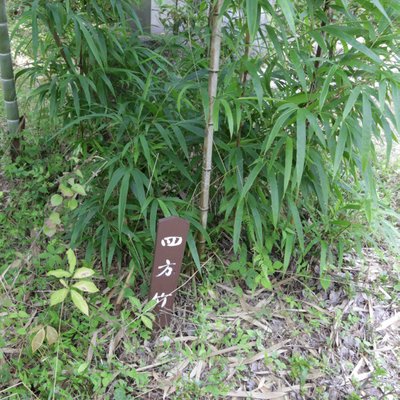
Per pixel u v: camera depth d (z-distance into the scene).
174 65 2.25
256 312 1.94
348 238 2.23
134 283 1.98
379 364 1.82
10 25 2.69
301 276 2.11
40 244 2.08
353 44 1.38
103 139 2.31
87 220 1.83
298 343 1.87
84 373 1.59
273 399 1.67
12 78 2.42
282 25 1.47
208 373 1.71
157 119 1.82
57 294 1.43
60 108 2.26
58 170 2.45
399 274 2.20
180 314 1.90
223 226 1.94
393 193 2.71
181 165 1.81
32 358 1.65
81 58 2.15
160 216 1.98
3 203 2.40
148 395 1.63
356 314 2.00
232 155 1.75
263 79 1.75
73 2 2.06
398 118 1.35
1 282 1.76
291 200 1.78
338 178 2.00
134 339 1.75
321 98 1.38
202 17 2.14
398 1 1.38
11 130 2.56
